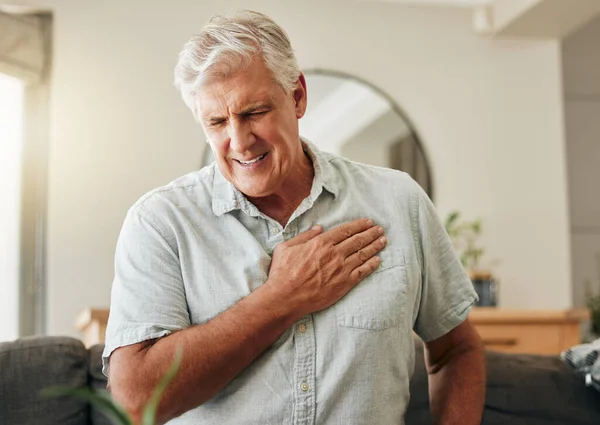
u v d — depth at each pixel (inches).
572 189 174.2
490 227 157.9
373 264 52.1
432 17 159.8
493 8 159.2
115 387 47.5
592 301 163.9
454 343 57.8
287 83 50.7
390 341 51.3
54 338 60.4
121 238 52.4
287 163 51.0
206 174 54.8
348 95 154.0
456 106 158.7
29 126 142.8
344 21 156.7
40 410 57.1
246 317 48.3
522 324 118.6
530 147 160.7
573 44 177.2
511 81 161.3
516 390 64.4
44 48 144.6
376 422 50.3
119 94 146.7
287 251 51.1
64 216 142.4
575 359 65.2
